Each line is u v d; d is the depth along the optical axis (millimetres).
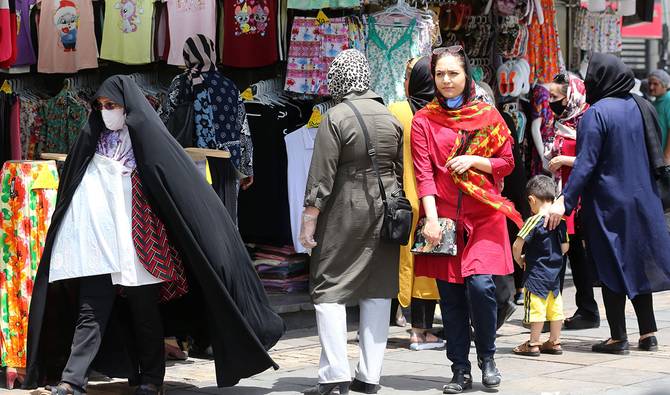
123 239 11148
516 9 20438
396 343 15594
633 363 13594
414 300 15031
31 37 17344
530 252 14414
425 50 17938
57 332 11875
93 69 18547
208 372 13492
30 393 12070
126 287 11297
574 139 15945
